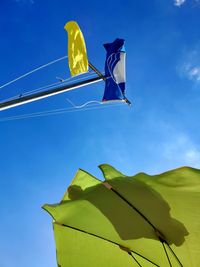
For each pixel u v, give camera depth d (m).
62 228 3.52
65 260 3.61
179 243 3.00
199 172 2.70
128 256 3.39
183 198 2.88
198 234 2.93
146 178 2.91
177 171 2.78
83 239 3.49
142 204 3.01
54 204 3.41
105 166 3.07
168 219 2.97
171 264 3.19
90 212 3.29
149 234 3.10
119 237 3.26
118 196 3.08
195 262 3.00
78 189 3.35
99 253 3.48
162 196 2.94
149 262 3.29
